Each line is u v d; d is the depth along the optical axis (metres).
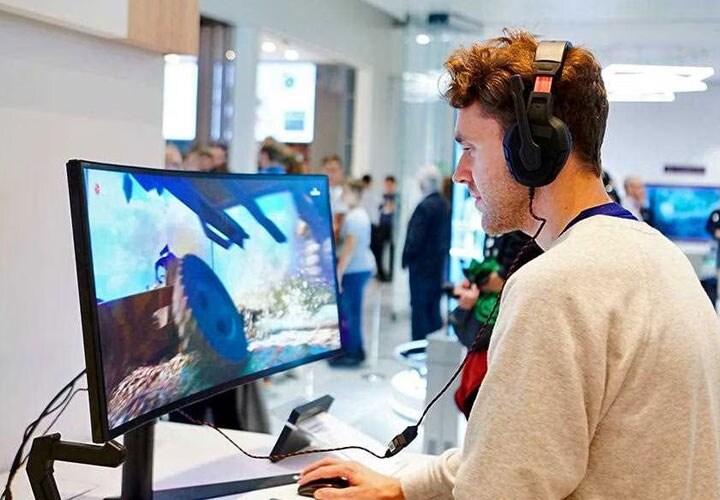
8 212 1.50
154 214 1.24
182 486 1.42
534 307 0.89
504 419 0.88
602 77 1.04
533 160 0.97
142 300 1.21
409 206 7.15
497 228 1.07
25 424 1.57
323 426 1.63
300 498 1.36
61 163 1.61
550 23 4.14
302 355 1.60
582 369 0.87
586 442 0.88
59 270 1.63
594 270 0.90
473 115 1.04
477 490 0.89
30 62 1.52
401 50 7.36
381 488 1.28
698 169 3.93
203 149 6.07
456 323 2.70
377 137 7.68
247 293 1.46
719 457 0.93
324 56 7.45
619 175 4.05
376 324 6.62
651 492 0.89
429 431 2.89
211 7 5.65
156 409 1.25
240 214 1.45
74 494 1.38
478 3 5.11
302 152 7.91
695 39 3.69
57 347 1.64
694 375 0.91
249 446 1.66
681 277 0.95
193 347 1.33
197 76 6.08
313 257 1.64
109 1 1.59
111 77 1.73
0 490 1.39
